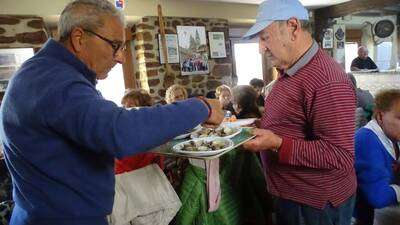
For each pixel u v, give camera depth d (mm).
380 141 1200
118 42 811
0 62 3146
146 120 654
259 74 5820
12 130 741
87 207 799
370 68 6059
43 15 3363
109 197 854
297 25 959
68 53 768
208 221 1524
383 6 5105
